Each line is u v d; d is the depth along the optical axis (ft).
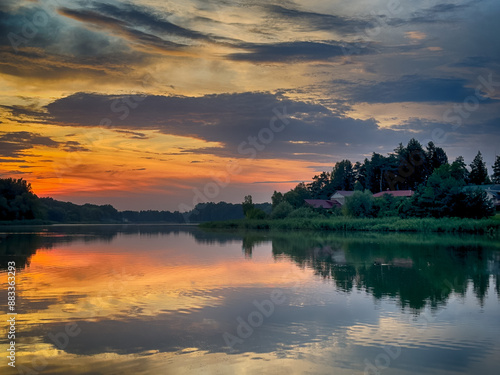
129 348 45.34
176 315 57.72
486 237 207.21
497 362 41.42
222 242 185.88
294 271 95.25
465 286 77.46
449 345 45.96
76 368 40.34
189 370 39.88
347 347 45.50
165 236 238.89
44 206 529.45
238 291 73.05
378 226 269.23
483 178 482.69
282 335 49.32
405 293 71.51
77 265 106.01
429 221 257.55
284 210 383.86
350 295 69.82
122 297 68.44
